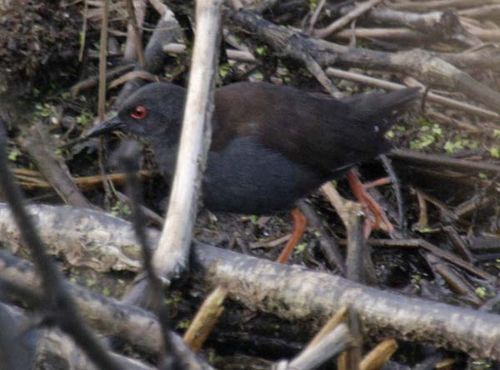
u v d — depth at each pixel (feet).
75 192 33.58
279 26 38.88
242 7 39.73
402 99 34.19
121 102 37.04
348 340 20.22
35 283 22.02
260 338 28.81
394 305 26.35
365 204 34.50
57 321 9.25
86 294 22.72
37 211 29.45
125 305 22.99
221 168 32.81
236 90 33.60
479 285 32.42
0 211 29.35
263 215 34.60
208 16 29.91
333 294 26.73
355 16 40.93
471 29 41.50
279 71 39.63
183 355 19.81
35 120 36.73
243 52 39.42
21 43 37.11
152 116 34.37
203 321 23.54
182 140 28.27
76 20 38.86
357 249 29.60
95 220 28.96
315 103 33.55
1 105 36.68
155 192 36.11
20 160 35.50
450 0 42.73
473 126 38.01
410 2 42.86
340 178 35.70
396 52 40.86
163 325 10.18
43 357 20.94
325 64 38.34
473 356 25.88
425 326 26.09
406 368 27.81
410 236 34.58
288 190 33.27
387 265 33.37
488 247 34.22
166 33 39.34
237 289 27.66
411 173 36.63
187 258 26.91
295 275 27.25
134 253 28.25
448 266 32.89
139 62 38.86
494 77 40.16
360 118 33.73
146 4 41.09
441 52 41.04
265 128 32.71
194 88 28.89
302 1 41.86
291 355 28.55
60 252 29.12
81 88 38.29
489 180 35.81
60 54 37.88
